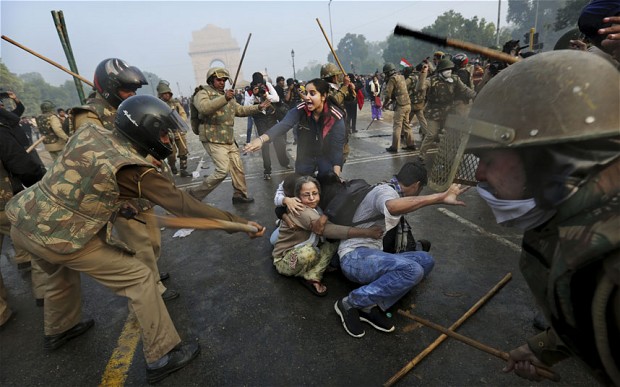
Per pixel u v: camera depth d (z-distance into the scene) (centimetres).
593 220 50
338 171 301
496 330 201
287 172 621
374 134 938
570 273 54
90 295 277
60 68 326
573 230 53
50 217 156
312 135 315
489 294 226
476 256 283
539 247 66
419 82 662
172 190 160
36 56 312
